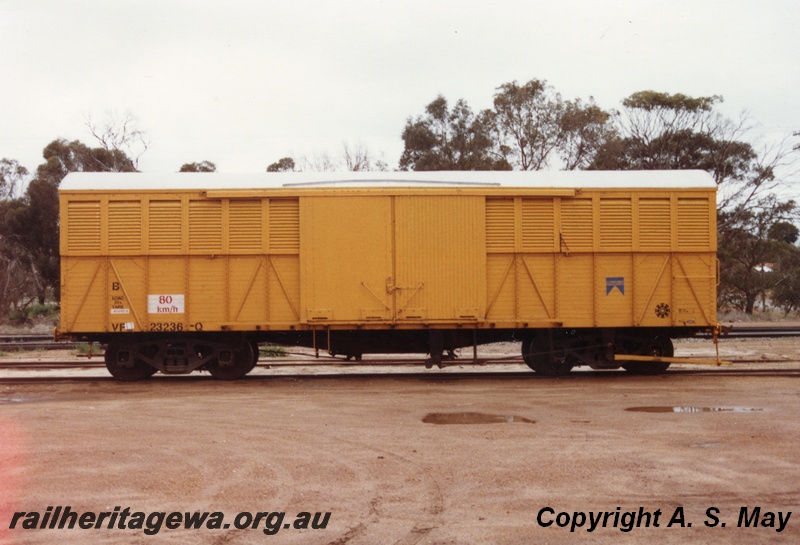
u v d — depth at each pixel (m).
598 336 15.38
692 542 5.68
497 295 14.83
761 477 7.29
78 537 5.86
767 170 38.53
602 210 14.98
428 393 12.98
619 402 11.86
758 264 45.00
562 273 14.90
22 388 13.98
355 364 17.75
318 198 14.64
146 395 13.03
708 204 15.15
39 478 7.40
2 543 5.74
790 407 11.31
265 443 8.91
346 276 14.62
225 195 14.61
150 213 14.66
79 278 14.62
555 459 7.99
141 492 6.93
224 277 14.68
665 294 15.02
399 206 14.66
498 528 5.95
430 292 14.67
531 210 14.89
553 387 13.70
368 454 8.30
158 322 14.62
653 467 7.65
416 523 6.07
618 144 38.94
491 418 10.48
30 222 41.56
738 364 17.53
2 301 38.97
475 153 39.59
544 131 40.03
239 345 15.07
